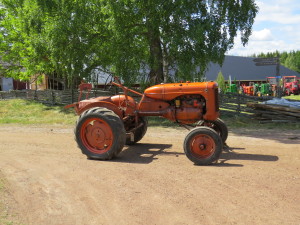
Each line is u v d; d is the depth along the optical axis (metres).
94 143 6.50
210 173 5.30
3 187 4.73
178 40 11.52
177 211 3.87
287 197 4.20
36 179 5.16
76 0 13.21
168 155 6.71
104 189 4.66
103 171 5.57
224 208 3.91
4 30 18.34
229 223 3.53
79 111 7.04
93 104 6.91
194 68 12.39
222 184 4.75
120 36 12.20
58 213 3.87
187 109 6.46
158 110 6.71
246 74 47.16
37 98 17.88
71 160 6.39
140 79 13.48
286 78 35.97
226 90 27.81
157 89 6.66
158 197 4.31
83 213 3.87
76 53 13.77
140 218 3.71
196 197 4.28
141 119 7.55
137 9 12.09
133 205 4.07
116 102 7.27
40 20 13.63
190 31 11.23
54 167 5.87
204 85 6.32
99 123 6.44
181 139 8.59
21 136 9.34
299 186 4.59
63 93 16.67
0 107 16.33
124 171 5.54
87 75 14.52
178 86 6.52
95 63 15.57
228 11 11.72
